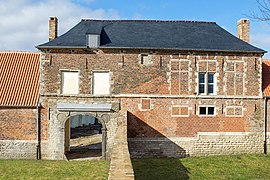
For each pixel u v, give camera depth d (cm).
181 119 2086
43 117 2017
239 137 2116
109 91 2062
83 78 2052
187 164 1852
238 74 2127
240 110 2123
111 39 2120
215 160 1938
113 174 832
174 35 2219
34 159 1986
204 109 2105
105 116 2041
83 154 2177
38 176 1570
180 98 2086
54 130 2012
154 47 2056
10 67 2177
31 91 2056
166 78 2083
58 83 2039
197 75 2095
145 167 1783
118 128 1716
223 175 1622
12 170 1681
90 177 1540
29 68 2184
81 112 2023
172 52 2086
